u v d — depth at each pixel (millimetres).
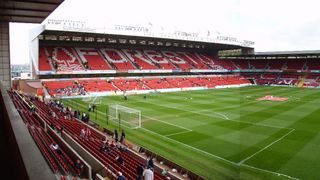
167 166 15141
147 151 17000
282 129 18938
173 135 21625
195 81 61844
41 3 16469
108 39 56594
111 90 49188
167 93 50844
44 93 42781
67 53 54656
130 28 49281
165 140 20328
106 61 56281
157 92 52312
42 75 48062
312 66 54750
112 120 27109
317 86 47375
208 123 25531
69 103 37969
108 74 54375
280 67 62188
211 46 67812
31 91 43938
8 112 5352
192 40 57031
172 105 36656
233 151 16969
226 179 12906
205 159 16094
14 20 23031
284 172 12672
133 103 38688
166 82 58094
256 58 69938
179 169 14453
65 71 49156
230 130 22703
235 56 72438
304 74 55375
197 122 26047
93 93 46969
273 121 19062
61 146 13555
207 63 69500
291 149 15383
